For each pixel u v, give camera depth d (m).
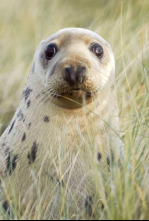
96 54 18.27
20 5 48.12
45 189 16.69
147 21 32.44
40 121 17.72
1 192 17.36
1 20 45.66
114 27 29.92
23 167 17.39
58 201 16.42
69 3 45.44
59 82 16.42
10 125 19.55
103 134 17.73
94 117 17.61
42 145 17.38
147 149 18.38
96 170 16.16
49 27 36.78
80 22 39.56
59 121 17.42
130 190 15.30
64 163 16.98
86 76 16.34
